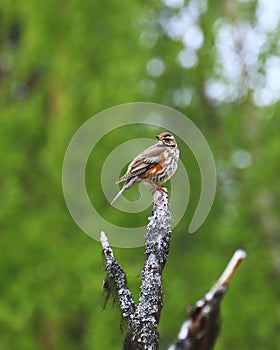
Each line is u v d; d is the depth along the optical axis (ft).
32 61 67.82
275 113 64.90
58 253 60.95
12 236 62.08
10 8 69.72
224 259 64.44
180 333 19.38
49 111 67.46
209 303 19.49
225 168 68.18
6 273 61.62
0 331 60.59
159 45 69.51
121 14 65.92
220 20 70.59
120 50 64.54
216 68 69.87
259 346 62.39
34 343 61.41
